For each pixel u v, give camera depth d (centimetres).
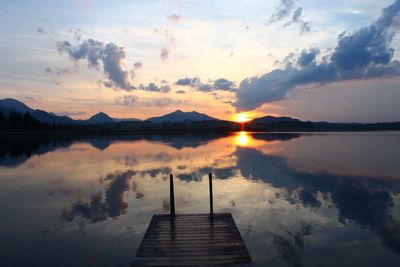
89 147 6512
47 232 1445
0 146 6775
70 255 1212
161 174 2920
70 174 2988
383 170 3108
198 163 3681
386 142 7956
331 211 1730
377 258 1173
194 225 1330
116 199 2003
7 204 1922
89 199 2012
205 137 12144
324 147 6234
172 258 1027
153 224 1350
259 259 1170
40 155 4794
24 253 1231
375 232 1418
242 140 9506
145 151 5391
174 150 5578
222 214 1476
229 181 2561
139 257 1036
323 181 2556
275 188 2298
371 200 1952
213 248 1100
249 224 1533
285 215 1666
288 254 1209
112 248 1272
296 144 7306
